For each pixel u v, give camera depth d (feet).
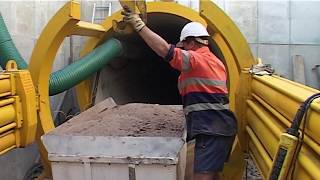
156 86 33.40
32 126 13.10
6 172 19.20
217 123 12.59
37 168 21.61
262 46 30.66
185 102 13.04
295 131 7.14
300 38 30.50
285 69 30.66
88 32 20.02
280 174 7.20
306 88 9.30
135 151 11.12
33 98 13.28
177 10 21.86
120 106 17.88
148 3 21.85
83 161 11.32
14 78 12.46
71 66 19.10
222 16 18.35
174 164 10.97
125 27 13.03
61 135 11.51
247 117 14.51
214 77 12.75
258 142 11.70
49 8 25.66
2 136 11.41
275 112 9.80
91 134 12.11
